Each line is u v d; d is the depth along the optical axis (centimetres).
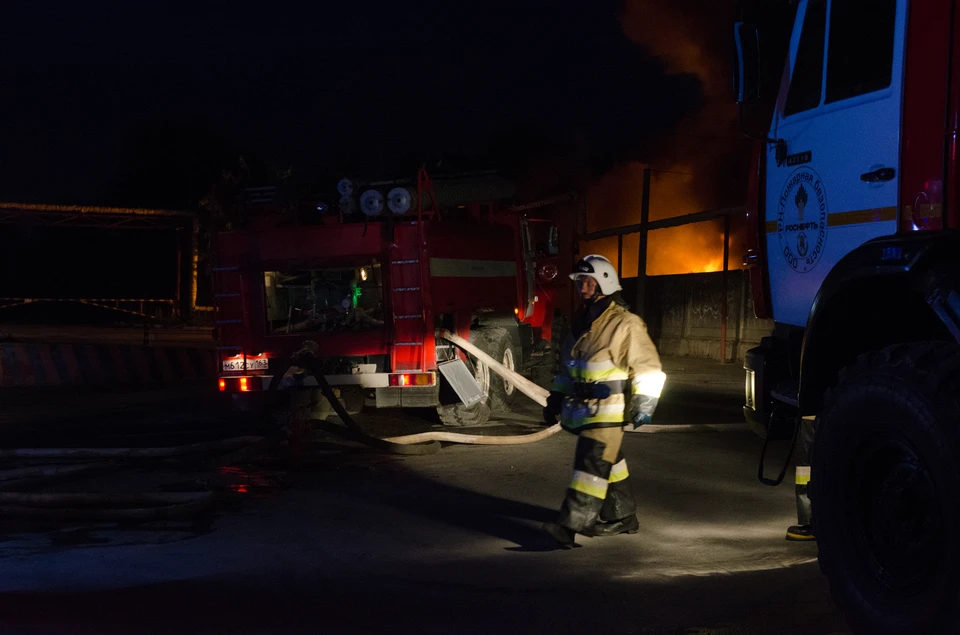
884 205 416
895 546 357
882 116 417
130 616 438
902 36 404
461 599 471
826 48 462
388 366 1148
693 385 1725
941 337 410
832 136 456
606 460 594
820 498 394
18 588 500
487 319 1366
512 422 1230
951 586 319
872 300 410
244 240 1158
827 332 420
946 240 353
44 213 3825
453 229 1212
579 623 421
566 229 2941
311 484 845
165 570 548
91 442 1097
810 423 529
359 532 658
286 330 1166
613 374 596
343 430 970
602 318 600
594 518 593
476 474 886
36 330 3775
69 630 412
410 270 1130
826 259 466
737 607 438
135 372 1817
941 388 329
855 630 372
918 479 346
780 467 896
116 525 690
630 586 487
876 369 361
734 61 485
